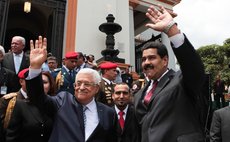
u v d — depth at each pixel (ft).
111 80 17.67
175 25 7.31
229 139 11.97
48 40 46.37
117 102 13.62
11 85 16.66
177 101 7.47
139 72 50.72
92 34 37.93
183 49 7.04
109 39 35.37
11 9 51.88
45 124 9.46
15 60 18.76
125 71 30.30
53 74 19.36
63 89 17.38
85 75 9.06
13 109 9.91
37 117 9.53
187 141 6.91
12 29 57.06
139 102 8.50
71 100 9.15
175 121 7.23
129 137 12.19
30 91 8.45
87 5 38.93
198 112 7.64
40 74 8.52
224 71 73.31
